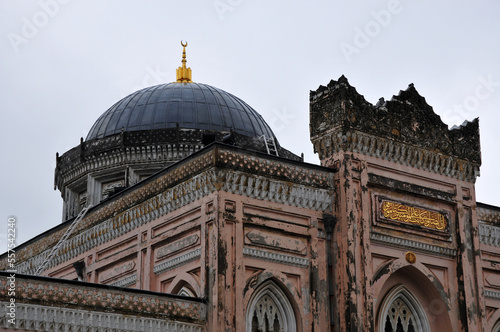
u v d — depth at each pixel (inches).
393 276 1866.4
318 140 1854.1
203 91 2460.6
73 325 1513.3
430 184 1931.6
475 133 2042.3
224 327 1595.7
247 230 1678.2
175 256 1743.4
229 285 1622.8
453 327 1886.1
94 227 1991.9
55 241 2128.4
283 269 1708.9
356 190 1796.3
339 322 1720.0
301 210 1755.7
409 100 1940.2
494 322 2025.1
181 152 2299.5
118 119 2411.4
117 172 2329.0
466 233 1959.9
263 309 1694.1
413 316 1904.5
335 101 1835.6
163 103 2402.8
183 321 1609.3
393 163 1878.7
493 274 2057.1
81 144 2402.8
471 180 2010.3
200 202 1696.6
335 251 1764.3
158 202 1801.2
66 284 1519.4
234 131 2365.9
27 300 1475.1
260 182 1705.2
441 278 1907.0
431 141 1946.4
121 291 1569.9
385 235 1822.1
